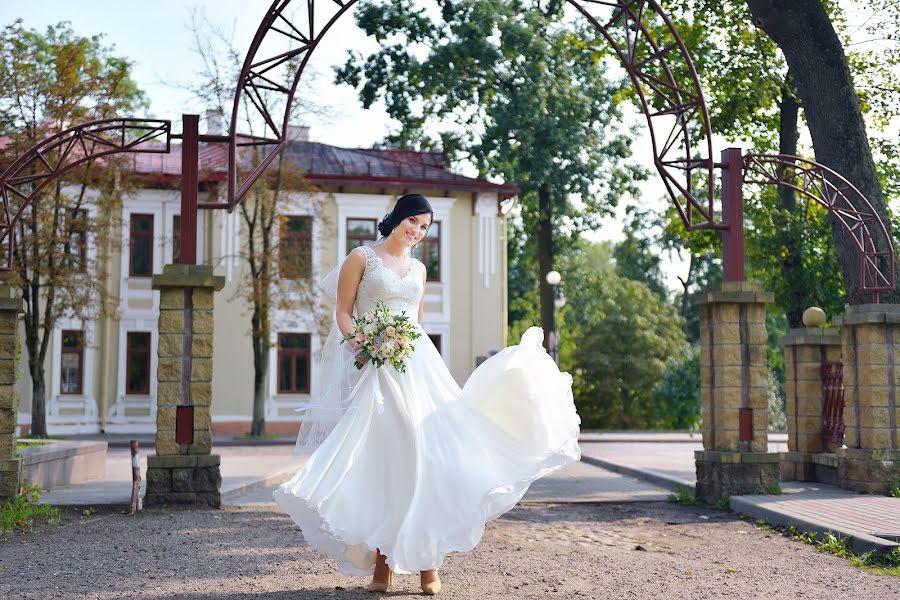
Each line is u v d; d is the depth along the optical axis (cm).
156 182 2928
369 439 505
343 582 575
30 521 862
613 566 652
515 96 3166
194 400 991
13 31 2294
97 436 2756
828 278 2408
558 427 528
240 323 2961
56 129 2261
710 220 1095
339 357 547
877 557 691
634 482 1409
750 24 2298
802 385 1316
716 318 1074
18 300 932
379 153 3334
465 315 3086
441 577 597
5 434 934
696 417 3622
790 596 554
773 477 1058
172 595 530
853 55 2259
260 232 2953
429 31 3206
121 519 892
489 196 3114
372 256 555
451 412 521
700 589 571
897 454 1095
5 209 1015
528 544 755
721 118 2336
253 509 975
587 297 5144
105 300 2481
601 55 2306
